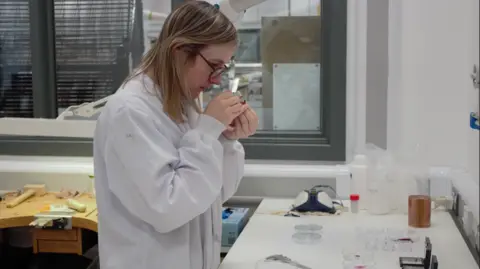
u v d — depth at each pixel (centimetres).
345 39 252
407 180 220
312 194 220
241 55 264
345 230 191
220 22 136
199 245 147
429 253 148
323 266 155
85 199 244
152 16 268
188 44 133
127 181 131
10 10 272
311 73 261
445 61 245
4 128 261
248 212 239
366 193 223
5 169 265
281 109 266
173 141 139
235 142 160
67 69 276
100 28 272
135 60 272
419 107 248
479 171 218
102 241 140
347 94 256
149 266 137
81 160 272
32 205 237
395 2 245
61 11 272
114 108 133
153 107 136
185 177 132
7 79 278
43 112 278
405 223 200
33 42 274
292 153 261
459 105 246
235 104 143
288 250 170
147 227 138
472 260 159
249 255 165
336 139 257
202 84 142
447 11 242
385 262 157
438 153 249
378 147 250
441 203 217
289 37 260
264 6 259
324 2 254
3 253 278
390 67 248
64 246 225
